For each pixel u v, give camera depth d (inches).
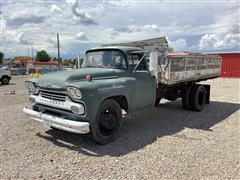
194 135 223.3
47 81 196.1
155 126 254.5
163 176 143.3
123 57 224.4
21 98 452.1
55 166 155.8
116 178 140.8
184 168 153.8
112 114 201.5
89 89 177.2
